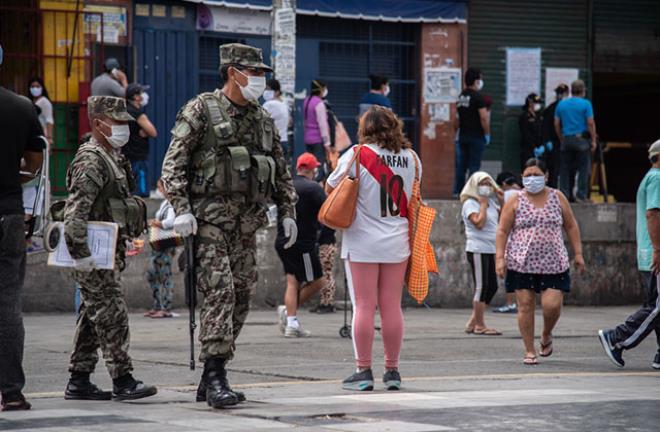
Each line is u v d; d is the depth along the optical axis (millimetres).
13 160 14039
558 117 38406
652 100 55562
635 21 46156
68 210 14906
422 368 20062
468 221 26891
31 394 16281
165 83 39094
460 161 37781
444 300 35469
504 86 44344
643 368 20797
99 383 17625
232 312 14523
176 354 21938
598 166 43469
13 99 14094
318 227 25766
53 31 36938
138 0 38531
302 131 41438
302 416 13617
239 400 14844
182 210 14258
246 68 14555
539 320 31484
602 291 37812
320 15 41219
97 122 15367
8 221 13953
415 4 42625
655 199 20234
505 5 44250
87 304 15234
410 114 43125
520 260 21031
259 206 14805
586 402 15070
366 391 16422
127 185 15625
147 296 31938
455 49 43406
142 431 12398
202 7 39469
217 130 14383
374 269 16500
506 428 12844
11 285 14102
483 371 19719
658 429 13023
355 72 42375
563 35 45094
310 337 25734
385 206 16422
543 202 21219
